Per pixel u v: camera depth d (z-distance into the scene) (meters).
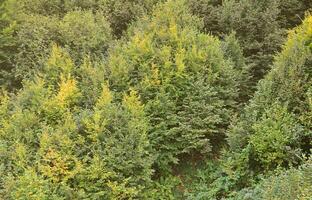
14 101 7.13
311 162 5.21
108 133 6.30
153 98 7.11
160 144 6.80
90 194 5.86
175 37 7.75
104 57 8.00
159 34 7.85
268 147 6.18
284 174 5.49
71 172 5.84
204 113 6.93
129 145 6.20
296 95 6.48
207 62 7.48
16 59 8.14
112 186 5.87
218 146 7.36
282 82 6.69
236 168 6.48
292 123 6.25
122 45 8.16
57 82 7.28
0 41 8.13
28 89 7.12
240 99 8.11
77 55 8.04
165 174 6.86
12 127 6.52
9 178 5.74
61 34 8.34
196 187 6.69
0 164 6.13
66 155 5.92
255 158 6.40
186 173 7.02
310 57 6.68
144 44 7.45
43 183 5.73
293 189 4.76
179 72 7.14
